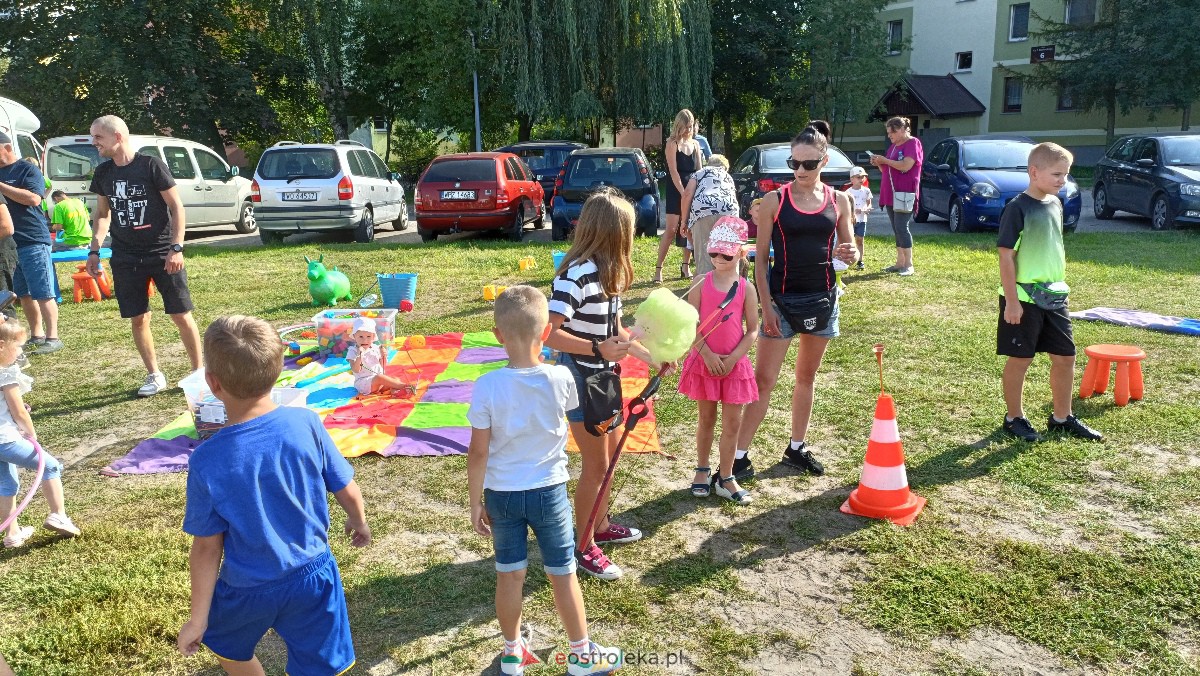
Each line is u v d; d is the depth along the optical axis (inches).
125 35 958.4
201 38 1002.7
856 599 134.6
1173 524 154.6
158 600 138.0
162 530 163.2
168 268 233.8
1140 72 1039.0
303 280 414.3
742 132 1487.5
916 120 1432.1
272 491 91.9
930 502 166.7
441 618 132.4
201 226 621.3
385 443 201.0
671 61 967.6
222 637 95.3
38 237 290.0
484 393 109.3
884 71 1232.8
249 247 545.0
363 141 1569.9
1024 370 192.7
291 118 1173.1
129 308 239.3
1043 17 1278.3
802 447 185.5
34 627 131.7
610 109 1034.7
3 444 147.9
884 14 1488.7
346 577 144.0
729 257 155.3
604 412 133.6
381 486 181.5
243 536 90.3
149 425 223.8
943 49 1423.5
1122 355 210.7
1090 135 1270.9
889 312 317.1
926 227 602.5
